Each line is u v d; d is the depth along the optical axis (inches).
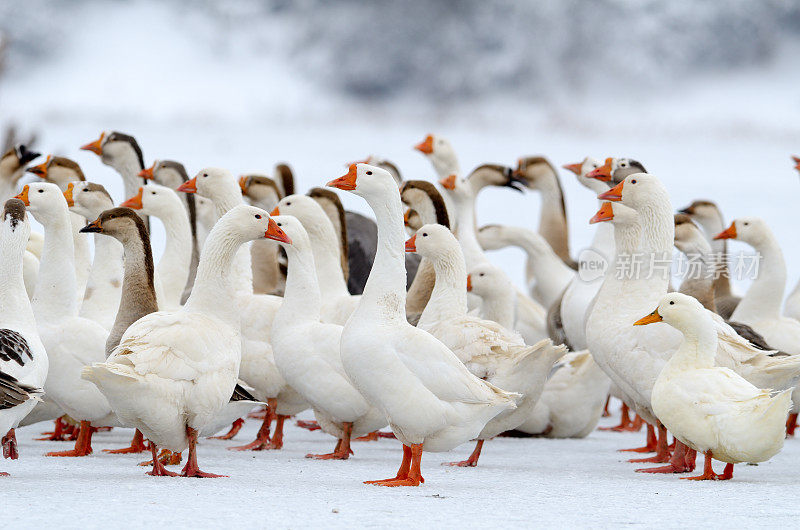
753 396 437.7
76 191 622.5
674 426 455.5
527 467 495.2
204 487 398.3
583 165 838.5
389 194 439.8
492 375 500.4
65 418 574.6
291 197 640.4
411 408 418.6
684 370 460.4
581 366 619.5
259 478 430.6
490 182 1018.7
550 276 908.6
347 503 369.4
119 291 571.2
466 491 406.9
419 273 652.7
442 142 972.6
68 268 503.2
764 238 676.7
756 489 425.4
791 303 754.2
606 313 532.7
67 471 437.1
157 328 422.3
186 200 770.8
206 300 446.0
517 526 334.0
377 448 567.8
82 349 493.0
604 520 347.6
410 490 406.3
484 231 923.4
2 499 362.3
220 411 447.5
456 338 511.2
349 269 862.5
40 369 428.5
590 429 633.6
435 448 432.8
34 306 499.2
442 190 968.9
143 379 398.9
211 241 449.4
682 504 382.3
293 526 326.0
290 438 608.1
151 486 396.8
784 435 432.1
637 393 524.7
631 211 576.4
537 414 617.6
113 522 325.7
